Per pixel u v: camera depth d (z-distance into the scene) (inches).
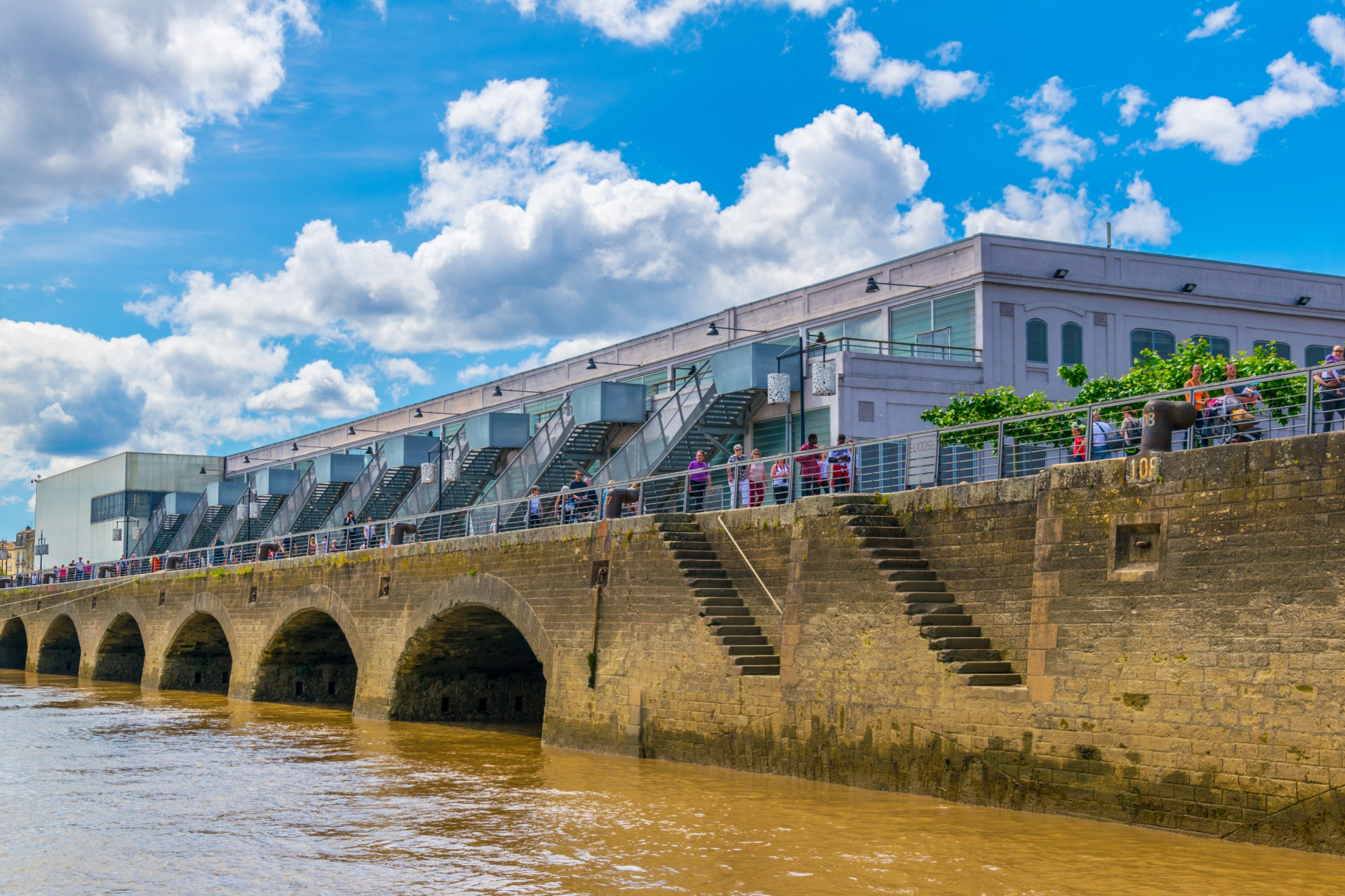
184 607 1815.9
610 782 831.7
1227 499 598.5
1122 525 639.8
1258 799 568.4
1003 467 771.4
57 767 1000.9
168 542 2972.4
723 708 863.1
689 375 1518.2
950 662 709.3
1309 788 550.9
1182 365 1066.7
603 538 1002.1
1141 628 623.8
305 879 602.2
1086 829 617.3
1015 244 1477.6
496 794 830.5
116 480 3117.6
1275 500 580.4
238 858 650.2
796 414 1374.3
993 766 679.1
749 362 1348.4
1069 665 650.8
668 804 742.5
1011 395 1243.8
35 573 2888.8
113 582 2066.9
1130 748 619.8
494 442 1889.8
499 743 1127.0
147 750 1107.3
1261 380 630.5
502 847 661.9
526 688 1379.2
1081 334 1508.4
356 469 2395.4
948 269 1494.8
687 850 624.1
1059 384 1482.5
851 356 1350.9
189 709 1517.0
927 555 776.3
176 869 626.8
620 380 1959.9
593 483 1600.6
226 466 3235.7
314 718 1387.8
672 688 911.0
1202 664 596.7
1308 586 563.2
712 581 914.1
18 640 2529.5
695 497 1192.8
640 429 1475.1
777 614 881.5
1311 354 1649.9
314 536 1891.0
